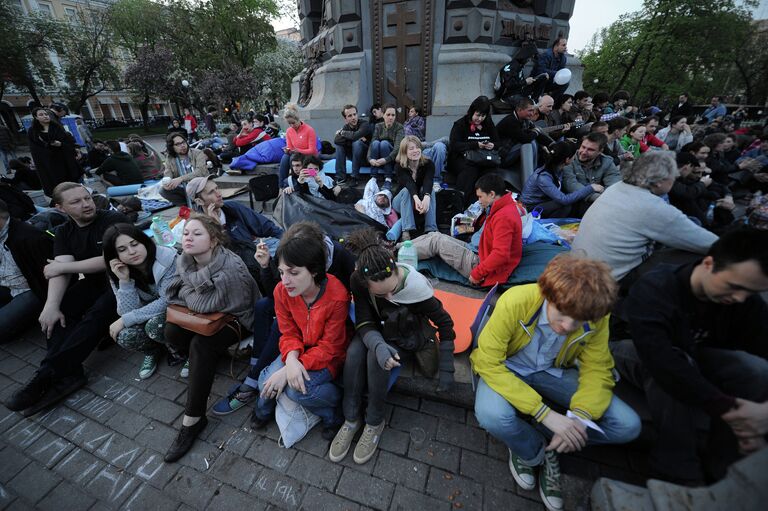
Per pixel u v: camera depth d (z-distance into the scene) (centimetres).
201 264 208
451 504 155
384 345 164
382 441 184
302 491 163
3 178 645
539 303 146
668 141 736
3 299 290
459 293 284
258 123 863
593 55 2708
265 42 2744
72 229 261
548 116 574
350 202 444
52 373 217
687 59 2164
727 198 427
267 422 197
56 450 191
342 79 620
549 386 160
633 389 172
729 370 130
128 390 229
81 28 2531
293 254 155
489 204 261
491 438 184
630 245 210
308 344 186
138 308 229
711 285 119
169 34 2538
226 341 204
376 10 568
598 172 367
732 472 78
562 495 150
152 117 4306
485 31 550
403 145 353
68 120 1102
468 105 549
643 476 157
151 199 551
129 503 162
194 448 186
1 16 1981
